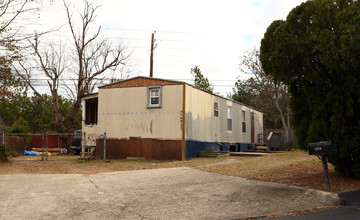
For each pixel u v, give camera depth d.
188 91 16.53
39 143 31.59
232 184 8.48
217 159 15.81
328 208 6.37
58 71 28.14
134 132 16.88
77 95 28.20
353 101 7.88
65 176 10.24
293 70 8.50
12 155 20.75
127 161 15.61
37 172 11.54
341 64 7.59
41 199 7.04
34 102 49.06
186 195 7.43
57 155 24.41
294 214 6.07
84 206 6.58
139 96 17.00
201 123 17.95
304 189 7.57
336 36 7.79
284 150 25.36
